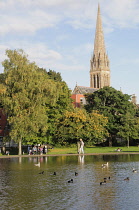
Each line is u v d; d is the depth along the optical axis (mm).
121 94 100500
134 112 103312
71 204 21000
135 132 93062
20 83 64062
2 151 75188
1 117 86562
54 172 33719
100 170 37375
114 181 29469
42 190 25359
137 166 41500
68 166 41688
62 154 64312
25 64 66125
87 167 40406
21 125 62125
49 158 55562
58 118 76938
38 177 31984
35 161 49188
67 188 26141
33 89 64812
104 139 96625
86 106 104062
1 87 64875
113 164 44062
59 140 76250
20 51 67312
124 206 20547
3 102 64312
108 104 102812
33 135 67125
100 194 23859
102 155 63156
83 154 65062
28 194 23953
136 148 88500
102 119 82562
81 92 134500
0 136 85188
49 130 75562
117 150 75750
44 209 19828
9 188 26219
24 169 38438
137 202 21500
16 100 62719
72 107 82250
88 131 74125
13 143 85625
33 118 63625
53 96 68375
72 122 73375
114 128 94938
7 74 65625
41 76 68688
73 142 78750
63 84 85438
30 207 20281
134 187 26484
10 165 43031
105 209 19859
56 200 22047
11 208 20047
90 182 28984
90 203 21250
